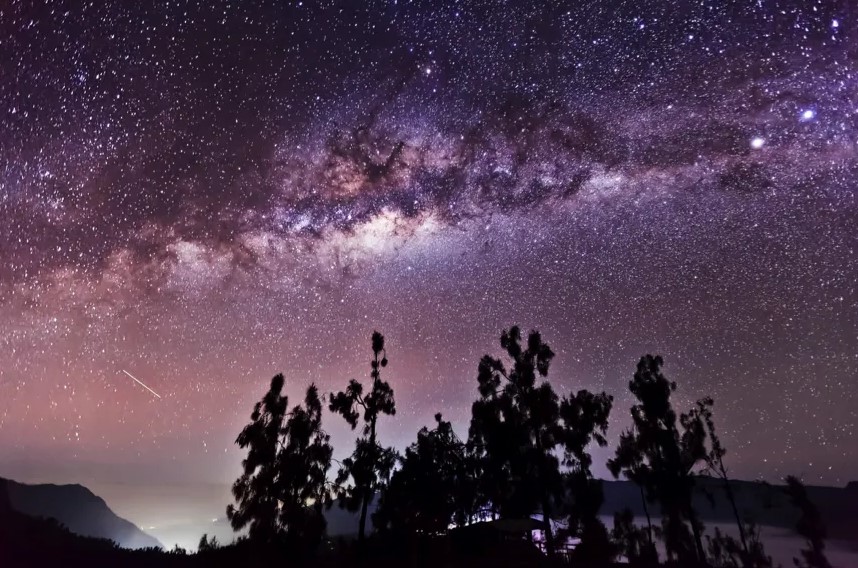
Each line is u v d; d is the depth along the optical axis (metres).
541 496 19.48
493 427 20.31
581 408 20.36
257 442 18.05
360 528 18.95
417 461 19.80
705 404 23.28
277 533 17.27
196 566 19.50
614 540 20.16
